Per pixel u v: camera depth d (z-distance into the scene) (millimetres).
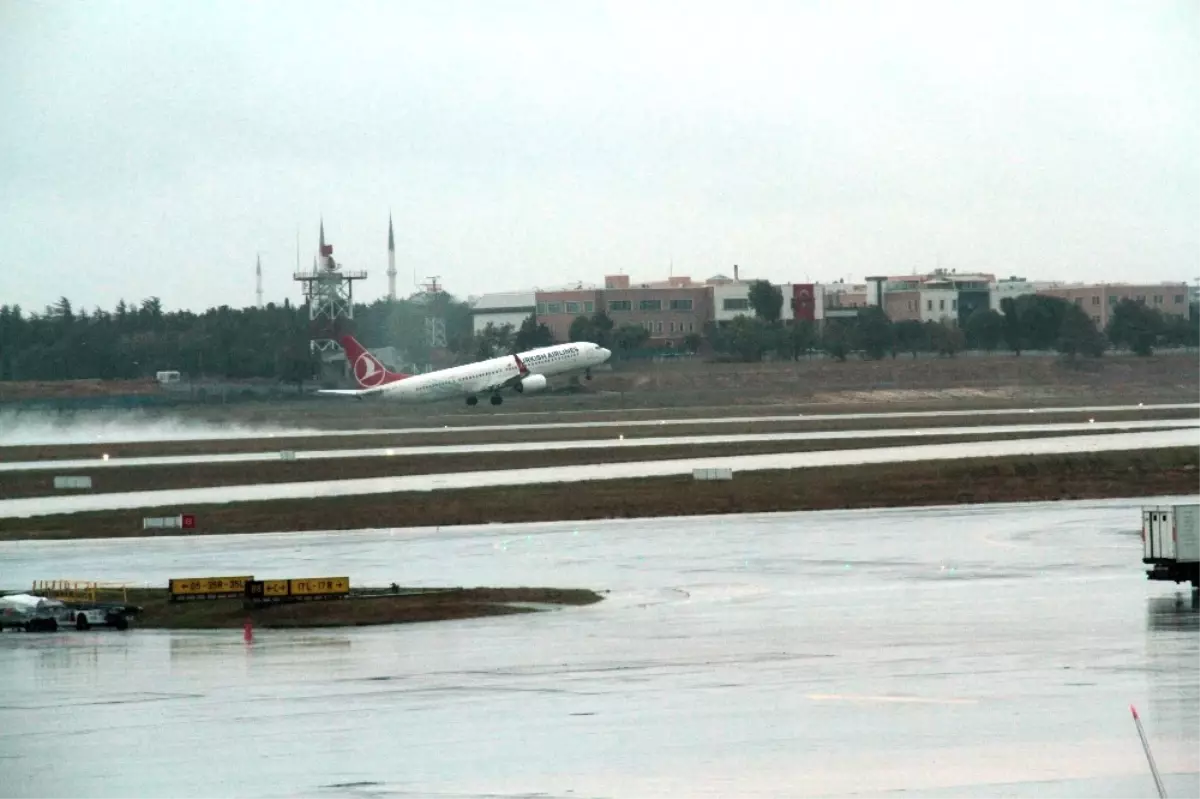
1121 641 169000
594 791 114938
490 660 172500
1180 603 198750
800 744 126625
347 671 168875
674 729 133500
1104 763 117438
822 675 155250
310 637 199000
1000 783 113125
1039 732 127500
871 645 172625
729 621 196125
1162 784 104125
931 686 147375
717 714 138750
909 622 189375
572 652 175750
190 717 145000
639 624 196500
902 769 117812
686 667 162875
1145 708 134375
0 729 141625
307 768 123875
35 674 174000
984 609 198500
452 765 123562
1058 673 151500
